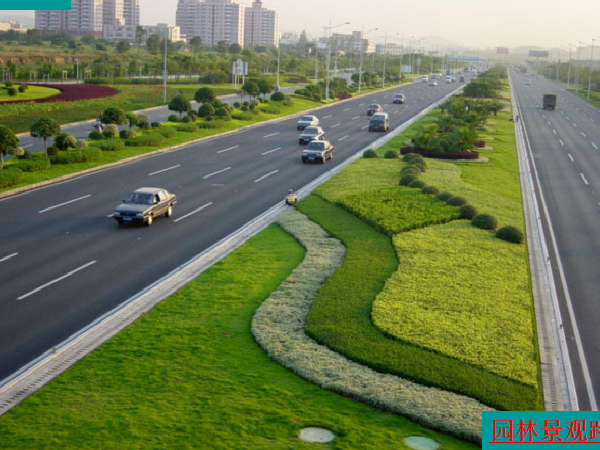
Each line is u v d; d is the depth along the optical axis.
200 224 28.28
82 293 19.50
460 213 29.83
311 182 38.41
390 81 163.88
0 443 11.58
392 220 27.83
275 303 18.72
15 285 19.95
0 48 144.62
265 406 13.18
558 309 20.12
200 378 14.30
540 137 66.75
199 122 61.25
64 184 35.41
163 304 18.59
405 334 16.59
